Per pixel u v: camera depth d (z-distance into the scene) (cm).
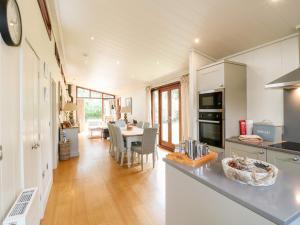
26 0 171
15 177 138
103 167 422
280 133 258
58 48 468
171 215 163
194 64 346
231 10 229
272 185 116
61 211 242
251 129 288
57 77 476
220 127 293
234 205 104
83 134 1002
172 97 589
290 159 203
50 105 328
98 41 419
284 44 260
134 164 442
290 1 196
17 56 145
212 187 117
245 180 116
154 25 303
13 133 135
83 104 1113
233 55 333
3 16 107
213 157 172
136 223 217
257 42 283
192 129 346
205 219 126
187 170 143
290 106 253
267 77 281
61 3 290
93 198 277
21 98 151
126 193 292
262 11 219
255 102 298
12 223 101
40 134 233
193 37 308
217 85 298
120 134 424
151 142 409
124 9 280
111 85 936
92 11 303
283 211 87
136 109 831
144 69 545
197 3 229
